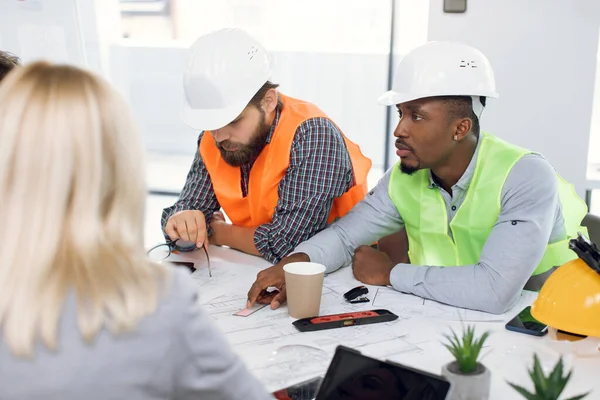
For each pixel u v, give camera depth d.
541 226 1.45
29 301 0.62
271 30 3.71
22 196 0.64
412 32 3.56
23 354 0.62
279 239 1.75
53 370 0.63
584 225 1.77
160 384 0.68
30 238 0.63
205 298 1.47
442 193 1.67
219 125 1.63
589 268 1.20
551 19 3.01
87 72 0.69
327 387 0.91
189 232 1.78
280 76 3.76
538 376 0.86
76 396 0.63
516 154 1.56
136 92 4.11
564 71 3.07
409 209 1.72
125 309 0.65
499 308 1.38
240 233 1.85
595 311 1.16
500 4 3.03
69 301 0.64
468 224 1.61
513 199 1.51
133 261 0.68
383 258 1.60
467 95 1.50
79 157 0.65
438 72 1.48
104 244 0.66
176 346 0.68
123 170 0.68
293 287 1.32
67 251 0.65
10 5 3.90
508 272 1.39
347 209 1.97
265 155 1.83
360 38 3.64
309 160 1.78
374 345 1.21
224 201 1.94
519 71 3.10
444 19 3.08
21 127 0.64
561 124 3.14
